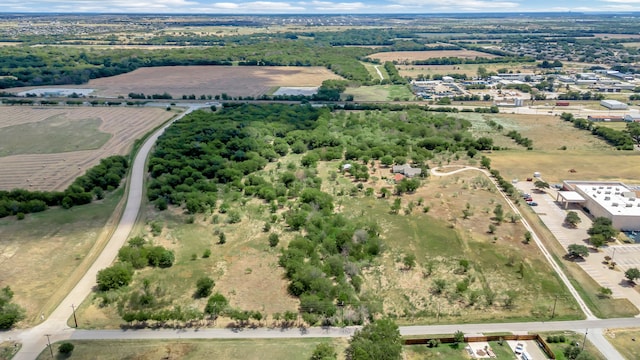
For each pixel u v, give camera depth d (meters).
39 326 104.38
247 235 147.75
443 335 103.12
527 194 178.50
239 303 113.75
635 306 113.62
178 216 160.75
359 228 149.38
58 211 164.12
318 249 137.25
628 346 99.56
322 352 93.38
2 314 104.62
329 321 106.88
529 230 152.88
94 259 132.75
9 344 98.44
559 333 103.81
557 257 136.62
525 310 112.50
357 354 91.19
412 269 130.25
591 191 173.50
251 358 95.00
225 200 174.25
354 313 109.12
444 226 154.75
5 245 139.50
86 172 188.62
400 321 108.56
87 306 111.88
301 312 110.44
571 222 156.12
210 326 105.25
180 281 122.94
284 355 95.88
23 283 120.69
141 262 128.38
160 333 102.56
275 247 140.12
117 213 163.12
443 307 113.75
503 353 97.62
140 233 148.38
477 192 183.75
